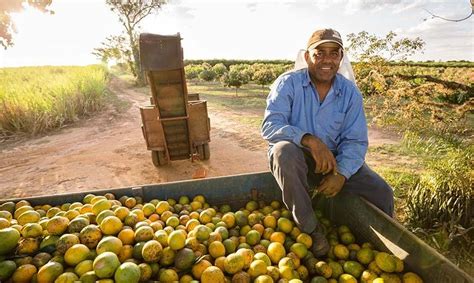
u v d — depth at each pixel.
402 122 9.23
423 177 4.45
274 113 3.15
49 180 6.59
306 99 3.21
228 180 3.52
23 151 8.93
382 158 7.09
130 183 6.29
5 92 13.44
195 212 3.12
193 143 6.92
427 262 2.00
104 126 11.76
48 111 11.59
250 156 7.60
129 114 14.06
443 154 6.95
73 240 2.35
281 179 2.77
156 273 2.32
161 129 6.23
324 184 2.79
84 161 7.71
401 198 4.83
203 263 2.36
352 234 2.93
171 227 2.88
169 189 3.50
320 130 3.22
